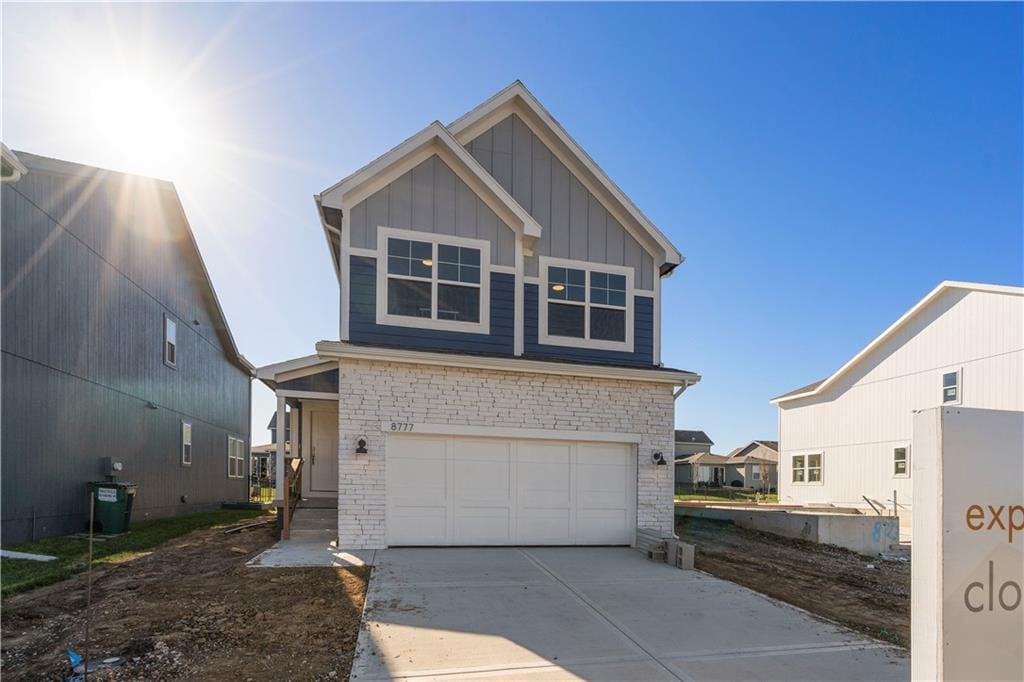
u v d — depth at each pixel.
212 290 19.14
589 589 7.19
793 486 24.86
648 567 8.62
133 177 13.84
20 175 8.91
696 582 7.77
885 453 20.20
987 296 16.86
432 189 10.53
